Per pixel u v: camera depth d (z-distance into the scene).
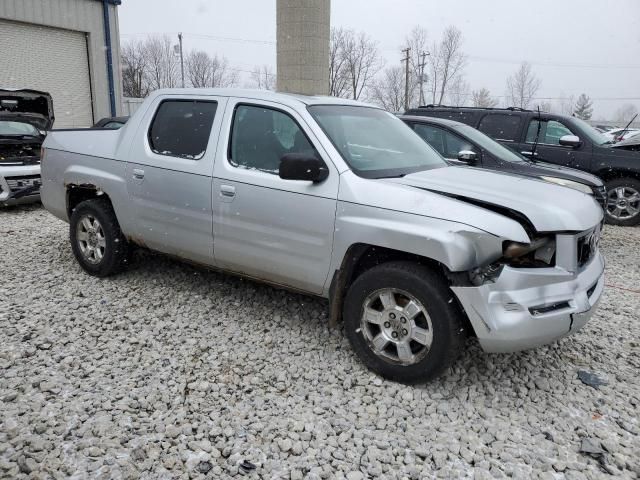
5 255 5.95
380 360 3.53
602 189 6.66
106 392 3.30
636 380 3.71
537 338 3.17
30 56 19.08
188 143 4.47
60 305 4.57
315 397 3.33
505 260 3.20
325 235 3.66
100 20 20.97
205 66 57.69
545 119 9.08
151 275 5.31
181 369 3.60
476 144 7.10
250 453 2.80
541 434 3.07
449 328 3.22
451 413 3.23
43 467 2.64
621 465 2.82
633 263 6.83
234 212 4.09
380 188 3.50
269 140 4.07
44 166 5.53
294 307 4.66
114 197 4.88
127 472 2.62
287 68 11.14
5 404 3.12
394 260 3.54
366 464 2.76
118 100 22.20
